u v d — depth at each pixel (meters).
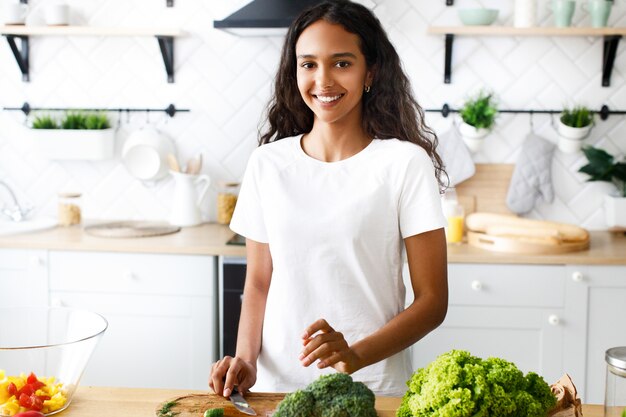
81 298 2.99
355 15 1.66
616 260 2.81
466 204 3.38
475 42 3.32
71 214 3.37
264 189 1.77
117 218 3.56
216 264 2.96
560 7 3.14
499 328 2.88
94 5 3.45
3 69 3.51
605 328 2.86
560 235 2.93
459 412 1.22
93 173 3.54
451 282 2.87
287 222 1.71
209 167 3.50
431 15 3.32
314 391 1.33
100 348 2.99
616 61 3.30
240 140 3.47
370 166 1.70
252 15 2.96
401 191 1.68
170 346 2.97
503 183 3.37
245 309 1.85
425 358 2.90
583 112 3.22
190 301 2.94
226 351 2.93
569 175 3.37
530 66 3.32
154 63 3.46
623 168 3.24
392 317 1.75
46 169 3.55
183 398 1.51
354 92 1.66
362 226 1.67
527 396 1.25
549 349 2.87
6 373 1.40
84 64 3.48
